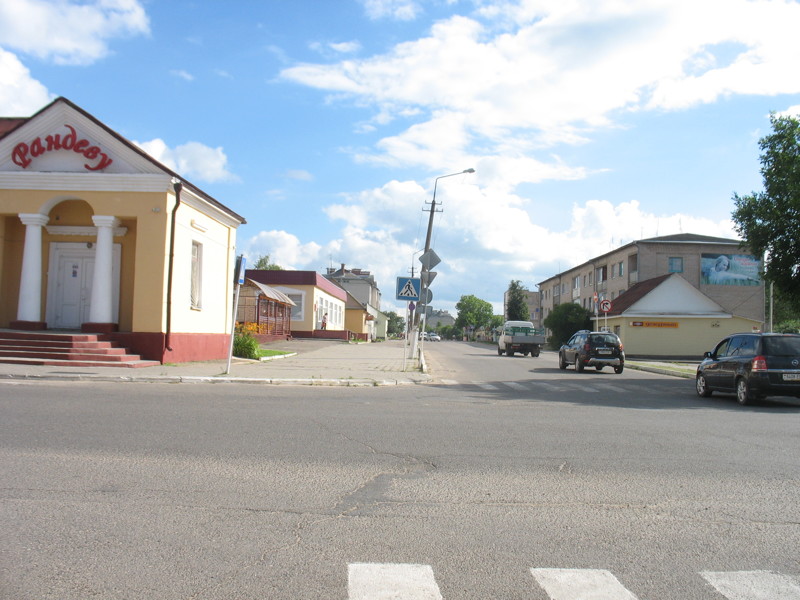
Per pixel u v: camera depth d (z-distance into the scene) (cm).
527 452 741
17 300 1925
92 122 1812
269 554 415
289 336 4409
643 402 1336
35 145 1822
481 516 505
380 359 2730
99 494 530
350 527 471
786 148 2072
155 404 1042
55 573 378
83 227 1938
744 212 2164
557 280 8181
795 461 720
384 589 369
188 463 642
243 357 2334
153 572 383
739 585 388
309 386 1523
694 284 5388
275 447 730
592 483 611
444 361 3052
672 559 427
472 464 675
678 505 546
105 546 421
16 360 1595
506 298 9419
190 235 1978
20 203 1814
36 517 471
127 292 1936
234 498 531
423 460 688
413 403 1194
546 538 460
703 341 4206
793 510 536
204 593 358
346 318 7050
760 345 1327
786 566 418
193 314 2017
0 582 364
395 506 524
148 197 1802
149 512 489
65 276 1950
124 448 698
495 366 2719
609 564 416
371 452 720
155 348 1788
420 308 2725
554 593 371
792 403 1402
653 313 4203
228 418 923
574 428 921
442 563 409
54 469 602
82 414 907
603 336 2417
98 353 1673
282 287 4788
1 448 680
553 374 2245
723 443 825
